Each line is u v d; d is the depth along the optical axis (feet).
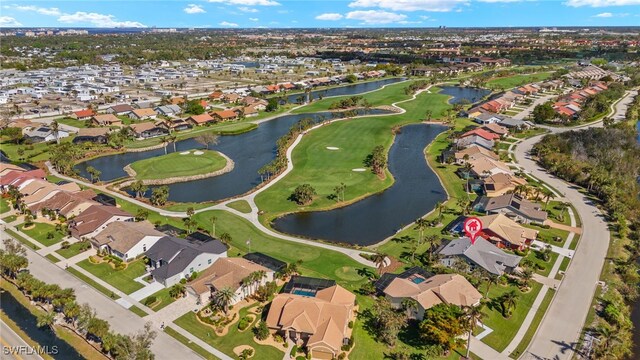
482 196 440.04
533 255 335.88
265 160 582.35
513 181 467.93
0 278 306.14
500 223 361.92
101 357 230.68
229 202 437.99
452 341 231.71
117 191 467.93
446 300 258.57
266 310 267.80
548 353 234.99
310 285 278.26
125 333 246.27
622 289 295.48
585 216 402.72
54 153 570.87
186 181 506.89
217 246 323.78
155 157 578.66
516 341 243.60
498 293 286.46
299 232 383.45
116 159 592.60
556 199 440.04
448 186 481.87
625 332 249.75
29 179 458.09
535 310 270.26
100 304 273.54
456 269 302.45
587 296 284.41
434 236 337.31
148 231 343.26
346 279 302.25
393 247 349.41
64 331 250.98
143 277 304.30
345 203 439.22
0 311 269.44
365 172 518.78
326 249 345.10
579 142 583.17
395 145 641.40
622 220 386.11
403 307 254.06
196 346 237.86
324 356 229.45
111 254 335.26
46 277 304.30
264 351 234.58
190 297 280.51
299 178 501.15
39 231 375.66
